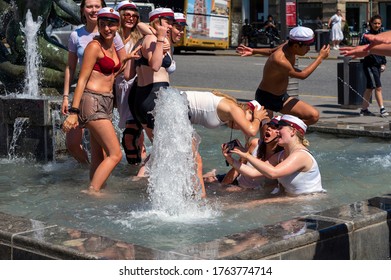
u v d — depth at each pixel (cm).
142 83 965
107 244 639
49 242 643
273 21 4828
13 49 1296
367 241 718
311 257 663
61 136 1183
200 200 868
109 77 940
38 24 1276
